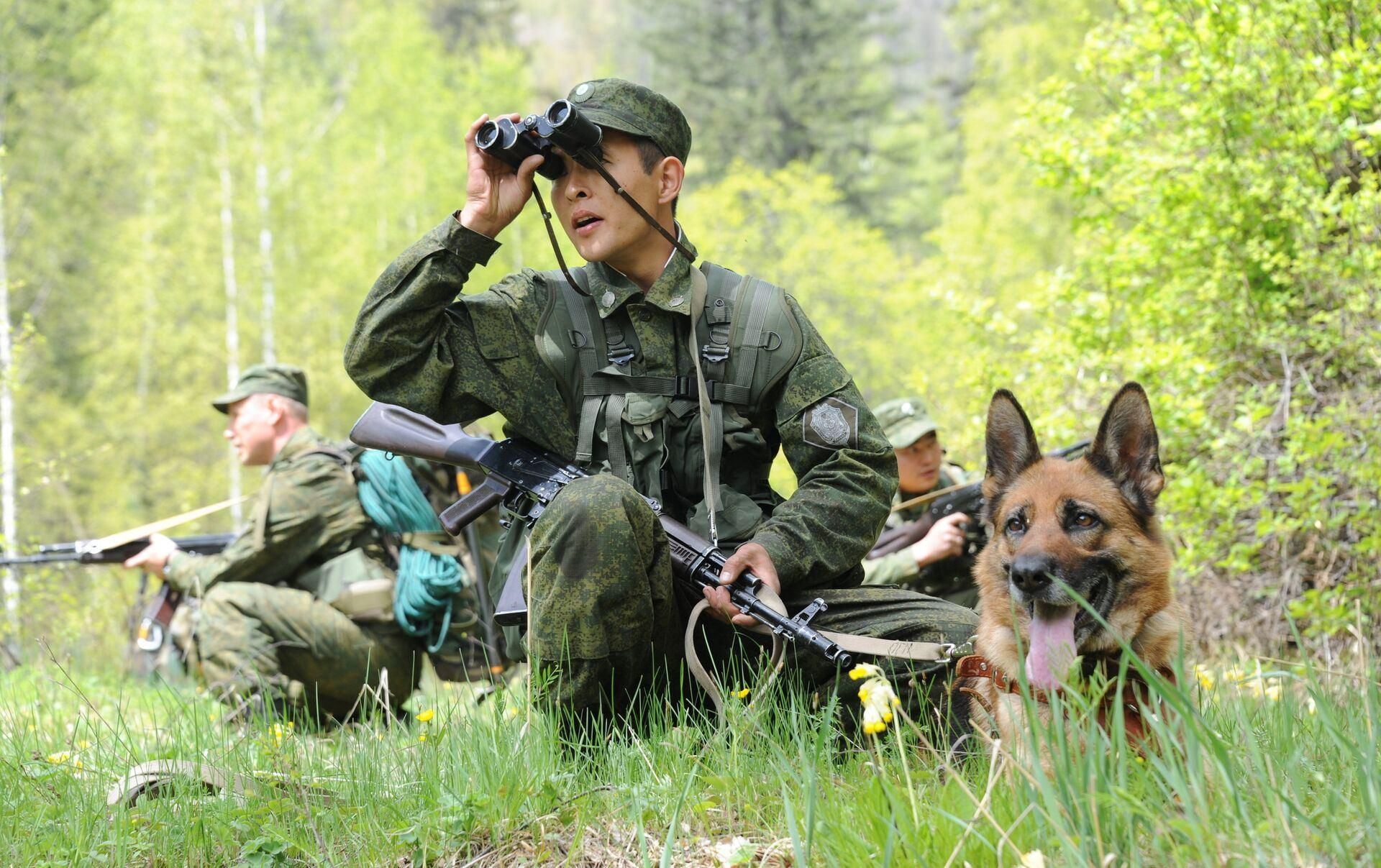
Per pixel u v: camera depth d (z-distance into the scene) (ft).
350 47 84.12
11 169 67.77
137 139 75.36
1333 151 21.61
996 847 7.39
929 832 7.52
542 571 10.43
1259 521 18.86
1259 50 20.93
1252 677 9.35
